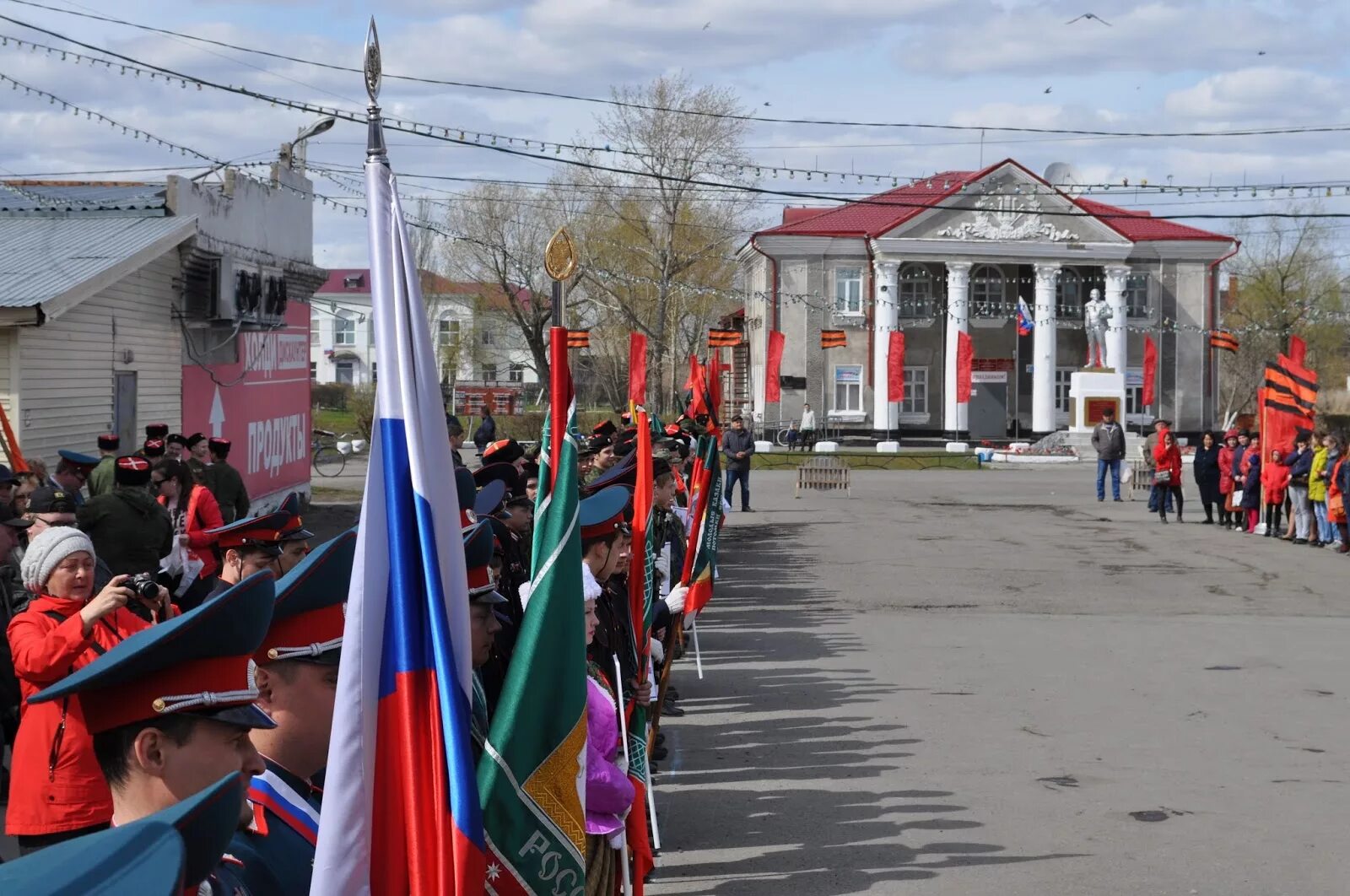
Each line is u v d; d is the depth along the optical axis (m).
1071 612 14.94
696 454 10.48
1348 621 14.39
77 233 16.27
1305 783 8.02
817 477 33.19
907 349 58.06
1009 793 7.81
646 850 5.75
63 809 4.74
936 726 9.47
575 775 3.69
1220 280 65.81
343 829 2.65
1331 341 67.75
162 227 16.67
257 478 22.48
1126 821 7.27
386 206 2.91
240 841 2.81
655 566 7.91
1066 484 35.97
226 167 19.22
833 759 8.59
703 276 53.31
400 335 2.86
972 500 30.48
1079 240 56.06
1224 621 14.31
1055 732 9.29
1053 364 56.91
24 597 7.11
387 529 2.78
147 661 2.29
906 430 57.94
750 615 14.59
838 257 56.31
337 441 46.31
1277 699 10.40
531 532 7.23
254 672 2.73
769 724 9.56
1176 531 23.88
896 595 16.09
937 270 57.66
